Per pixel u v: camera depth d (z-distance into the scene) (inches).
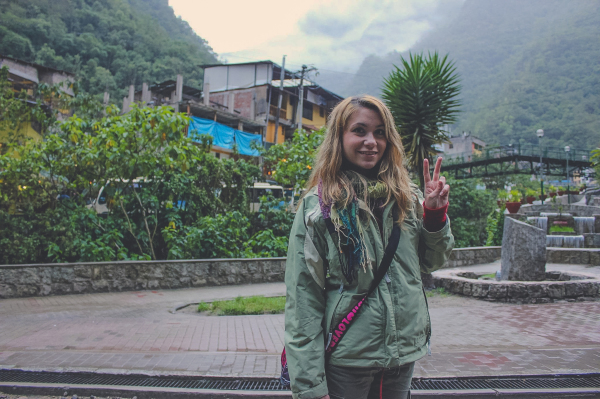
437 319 235.5
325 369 60.7
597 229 639.8
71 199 404.2
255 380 145.2
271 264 387.2
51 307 269.7
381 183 62.3
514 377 144.1
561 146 3046.3
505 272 324.8
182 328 215.6
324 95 1577.3
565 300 279.6
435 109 305.6
